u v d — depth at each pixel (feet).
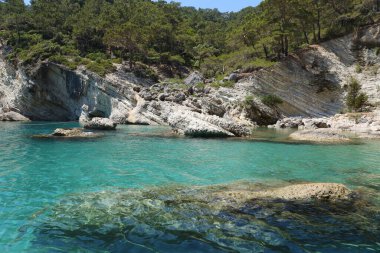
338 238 19.43
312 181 35.19
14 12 277.44
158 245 18.47
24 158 47.34
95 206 25.21
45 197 27.78
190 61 254.68
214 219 22.35
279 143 68.18
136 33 195.31
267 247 18.24
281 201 25.95
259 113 145.59
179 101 143.33
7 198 27.45
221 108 145.89
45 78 174.70
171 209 24.38
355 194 28.12
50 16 274.77
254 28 181.78
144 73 186.19
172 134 84.02
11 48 219.00
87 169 40.29
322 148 61.72
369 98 151.64
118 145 62.64
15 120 176.45
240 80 166.61
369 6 178.81
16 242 18.88
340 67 164.66
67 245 18.48
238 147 61.87
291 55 167.43
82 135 76.54
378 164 46.19
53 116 182.60
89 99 164.55
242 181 34.35
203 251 17.75
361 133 95.30
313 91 161.07
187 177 36.83
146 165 43.55
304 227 21.03
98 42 245.86
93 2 325.42
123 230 20.56
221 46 289.74
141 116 133.80
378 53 163.63
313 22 176.55
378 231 20.51
